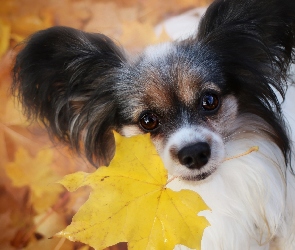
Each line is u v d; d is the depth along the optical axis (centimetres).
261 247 45
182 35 46
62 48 41
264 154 43
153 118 40
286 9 41
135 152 33
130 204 33
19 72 41
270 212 43
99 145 43
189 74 40
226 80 41
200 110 40
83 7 69
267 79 42
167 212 33
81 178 32
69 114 43
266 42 42
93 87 42
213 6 42
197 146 38
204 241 43
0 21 66
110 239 33
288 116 45
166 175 33
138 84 41
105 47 42
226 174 42
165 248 33
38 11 68
